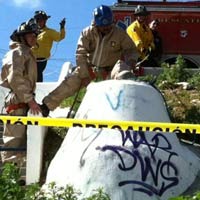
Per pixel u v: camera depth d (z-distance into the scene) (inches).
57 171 237.0
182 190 232.1
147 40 397.1
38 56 389.1
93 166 229.5
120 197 223.1
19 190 200.7
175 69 379.2
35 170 270.1
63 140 276.2
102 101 243.4
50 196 212.7
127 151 231.5
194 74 381.1
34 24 277.3
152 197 225.3
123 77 257.1
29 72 275.4
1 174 207.0
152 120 241.0
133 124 207.9
